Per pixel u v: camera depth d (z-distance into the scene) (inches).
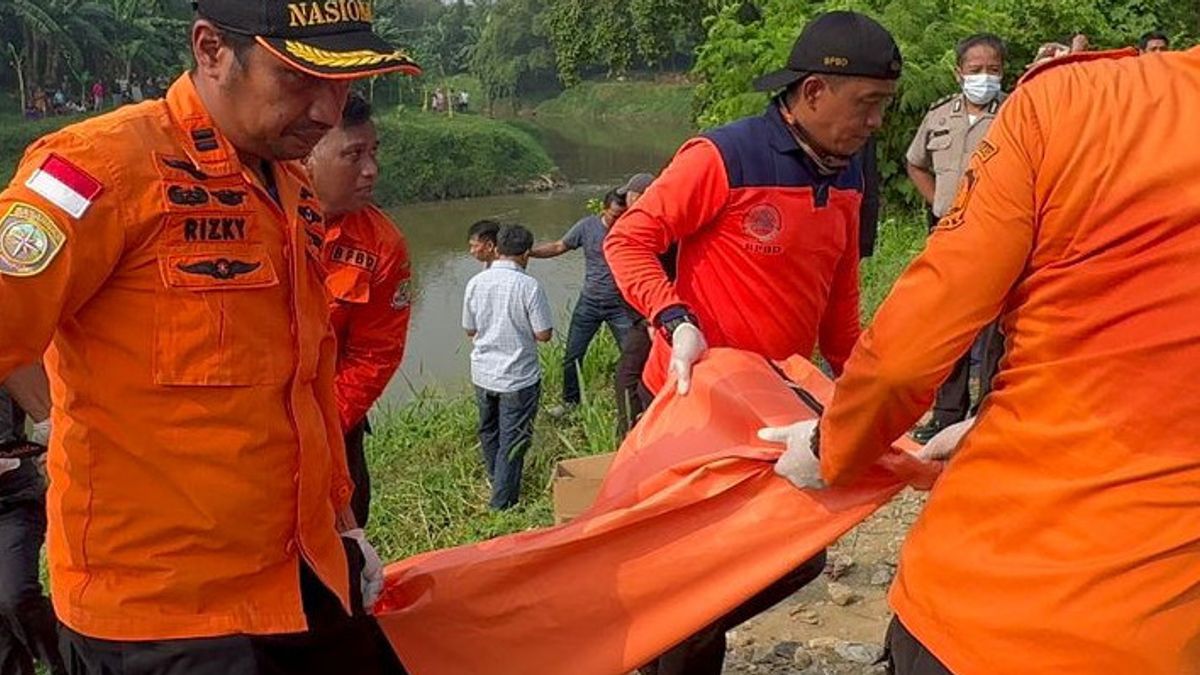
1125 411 79.7
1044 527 82.9
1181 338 77.7
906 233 424.5
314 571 99.3
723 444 117.7
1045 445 82.7
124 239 87.0
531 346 282.5
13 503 156.6
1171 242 77.4
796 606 182.2
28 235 83.4
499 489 275.1
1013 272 82.4
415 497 281.0
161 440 90.4
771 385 122.3
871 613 179.3
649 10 894.4
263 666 96.3
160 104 91.3
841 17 128.3
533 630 113.0
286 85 89.0
